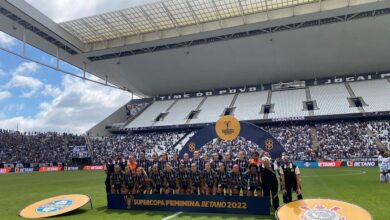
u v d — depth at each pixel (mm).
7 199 15625
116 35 42625
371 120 43438
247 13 37000
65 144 50844
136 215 10461
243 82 53781
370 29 38469
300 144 40656
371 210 10508
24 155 45531
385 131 39531
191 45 43688
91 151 49219
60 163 46938
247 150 36281
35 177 30938
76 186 21375
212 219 9602
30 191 19000
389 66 46281
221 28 38656
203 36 40531
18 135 48438
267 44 42719
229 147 39094
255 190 10695
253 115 47469
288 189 10484
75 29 40719
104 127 57781
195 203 10742
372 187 16422
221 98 55344
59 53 46031
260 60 46531
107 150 49094
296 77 50969
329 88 49438
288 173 10500
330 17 36250
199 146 14852
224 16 37906
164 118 53625
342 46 42125
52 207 11188
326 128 42969
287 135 43000
